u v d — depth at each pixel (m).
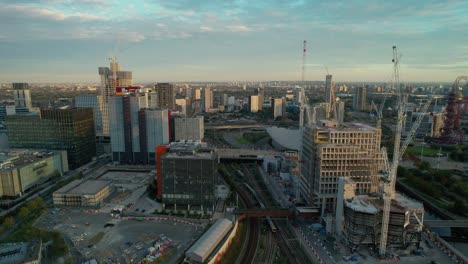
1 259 197.88
